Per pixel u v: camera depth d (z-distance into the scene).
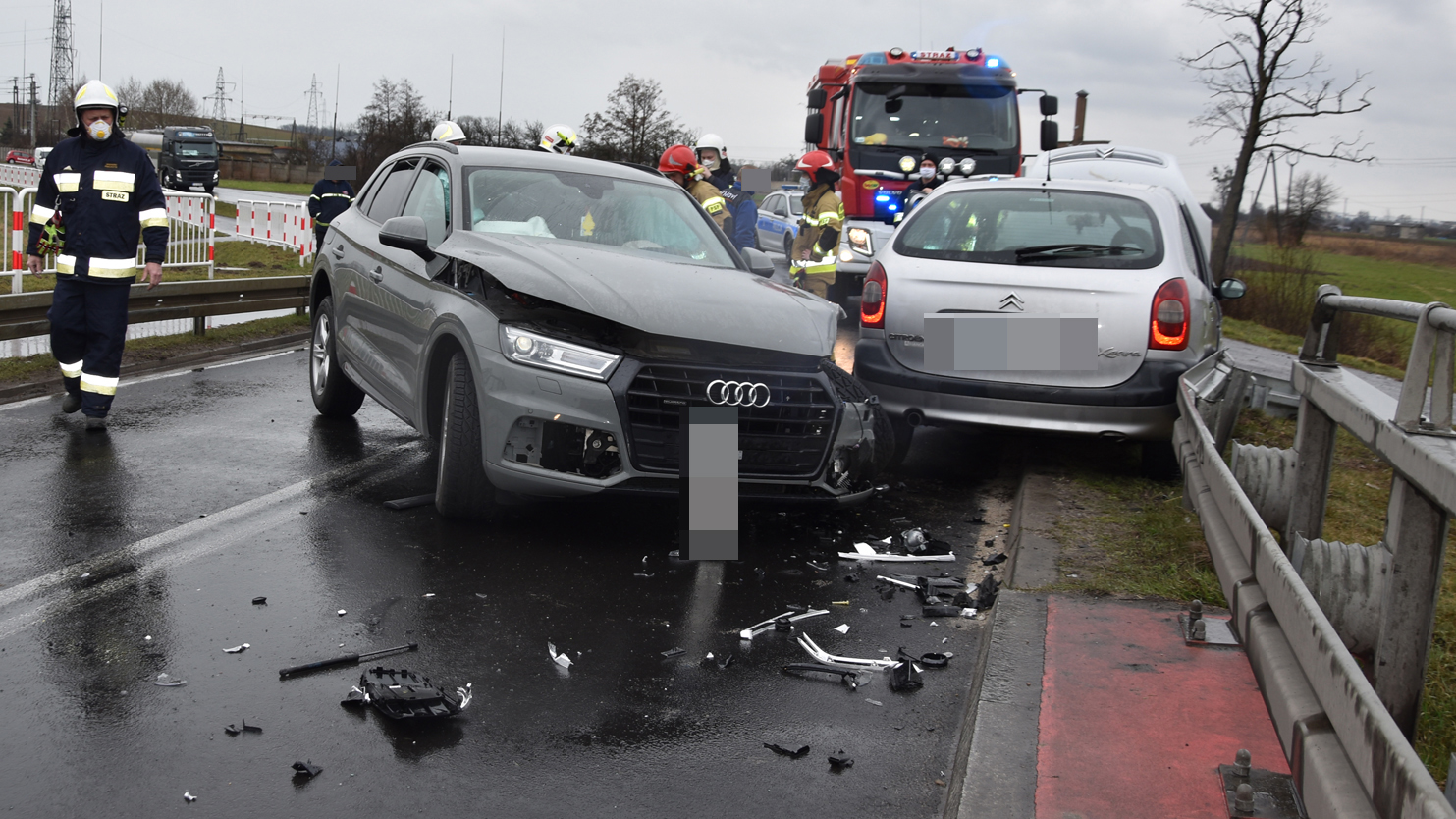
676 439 5.25
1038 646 4.20
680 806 3.21
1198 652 4.18
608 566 5.24
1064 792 3.18
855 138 15.13
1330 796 2.33
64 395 8.70
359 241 7.32
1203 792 3.19
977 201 7.22
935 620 4.82
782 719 3.81
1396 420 3.18
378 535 5.49
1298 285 23.92
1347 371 4.50
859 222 15.16
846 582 5.23
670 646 4.36
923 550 5.72
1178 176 14.90
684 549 5.36
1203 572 5.08
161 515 5.66
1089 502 6.33
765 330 5.39
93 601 4.48
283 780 3.22
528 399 5.18
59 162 7.33
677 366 5.23
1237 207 21.64
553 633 4.42
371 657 4.07
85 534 5.29
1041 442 8.01
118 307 7.41
